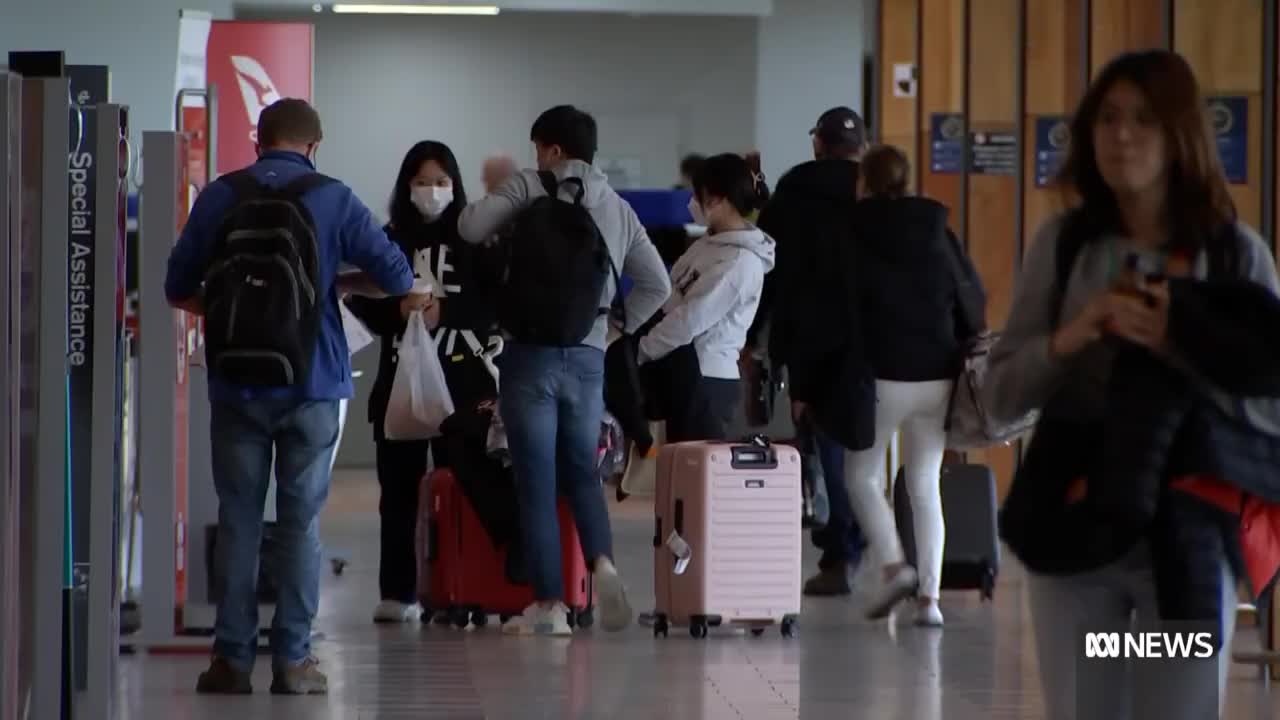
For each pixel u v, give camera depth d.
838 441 23.59
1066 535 9.58
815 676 20.50
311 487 18.53
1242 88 25.06
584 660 21.39
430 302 23.23
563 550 23.73
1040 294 9.91
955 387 23.67
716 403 24.33
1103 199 9.80
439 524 23.88
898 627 24.41
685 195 32.38
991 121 38.41
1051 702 9.85
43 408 14.42
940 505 24.72
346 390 18.45
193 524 22.16
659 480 23.52
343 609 25.81
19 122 13.30
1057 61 34.59
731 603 23.14
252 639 18.94
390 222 24.16
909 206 23.64
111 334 15.95
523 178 22.16
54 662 14.63
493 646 22.41
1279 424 9.41
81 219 16.66
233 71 28.50
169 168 20.72
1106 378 9.62
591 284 21.84
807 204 24.03
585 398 22.27
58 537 14.62
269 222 17.84
